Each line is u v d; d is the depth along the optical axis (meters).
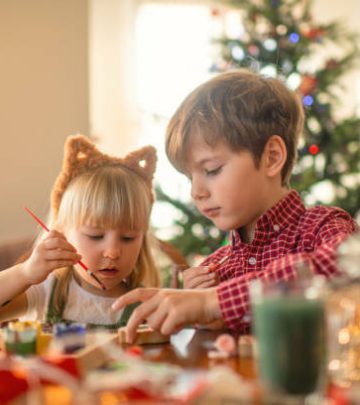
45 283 1.57
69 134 3.44
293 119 1.36
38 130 3.39
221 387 0.61
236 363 0.83
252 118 1.25
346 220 1.32
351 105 4.30
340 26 3.48
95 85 3.92
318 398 0.64
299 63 3.15
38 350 0.91
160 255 2.11
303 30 3.23
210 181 1.27
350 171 3.14
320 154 3.11
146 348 0.95
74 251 1.38
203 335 1.07
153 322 0.96
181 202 3.06
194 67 4.02
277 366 0.63
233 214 1.27
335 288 0.83
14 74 3.36
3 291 1.35
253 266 1.34
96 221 1.49
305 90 3.03
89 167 1.60
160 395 0.65
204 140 1.24
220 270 1.40
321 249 1.01
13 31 3.36
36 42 3.39
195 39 4.03
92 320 1.55
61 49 3.43
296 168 3.03
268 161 1.29
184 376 0.73
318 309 0.63
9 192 3.34
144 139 3.93
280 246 1.31
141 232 1.55
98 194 1.49
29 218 3.36
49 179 3.40
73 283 1.58
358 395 0.60
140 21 4.00
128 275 1.64
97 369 0.77
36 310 1.54
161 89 4.01
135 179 1.58
